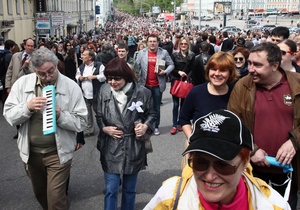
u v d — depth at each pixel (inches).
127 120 138.3
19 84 136.8
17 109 129.1
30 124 136.1
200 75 257.3
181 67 286.2
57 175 137.6
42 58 128.0
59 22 1316.4
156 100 284.0
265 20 3661.4
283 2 4461.1
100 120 140.9
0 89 348.5
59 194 137.9
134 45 458.0
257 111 115.5
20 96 135.8
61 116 132.6
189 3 3914.9
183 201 70.1
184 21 2751.0
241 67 215.2
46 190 151.3
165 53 279.9
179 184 71.7
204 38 544.1
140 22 4468.5
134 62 280.7
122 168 137.6
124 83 137.3
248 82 118.1
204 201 67.2
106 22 4210.1
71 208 173.3
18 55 271.4
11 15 1198.9
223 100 142.1
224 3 3095.5
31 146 137.9
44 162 138.4
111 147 138.4
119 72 134.4
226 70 137.2
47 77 130.3
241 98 118.3
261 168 118.7
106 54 330.6
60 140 135.5
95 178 207.9
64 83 138.5
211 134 62.0
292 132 110.7
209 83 145.9
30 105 126.6
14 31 1229.7
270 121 114.3
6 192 192.9
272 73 112.0
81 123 140.7
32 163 141.7
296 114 112.5
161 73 273.9
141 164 142.7
